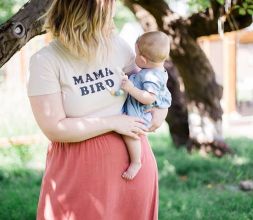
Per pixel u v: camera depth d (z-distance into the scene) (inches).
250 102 581.6
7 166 308.7
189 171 299.3
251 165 311.0
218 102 344.5
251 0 219.3
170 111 370.0
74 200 105.0
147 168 111.6
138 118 108.3
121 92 106.6
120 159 107.1
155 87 108.7
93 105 104.3
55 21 101.0
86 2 99.2
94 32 101.8
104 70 105.7
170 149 367.2
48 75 100.4
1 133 397.7
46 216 107.9
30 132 401.7
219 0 220.1
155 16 302.4
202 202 226.7
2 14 320.2
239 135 458.3
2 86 497.7
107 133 106.2
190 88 339.3
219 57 555.5
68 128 101.2
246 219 201.5
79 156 104.5
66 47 101.1
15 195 237.3
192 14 298.4
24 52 494.0
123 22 520.1
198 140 347.3
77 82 102.7
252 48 581.3
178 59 319.6
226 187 266.2
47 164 109.5
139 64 111.3
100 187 105.0
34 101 101.0
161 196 237.0
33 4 117.8
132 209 110.0
